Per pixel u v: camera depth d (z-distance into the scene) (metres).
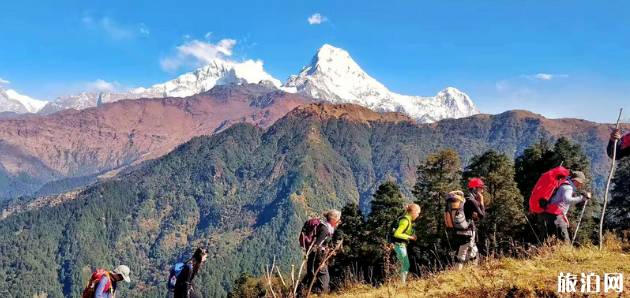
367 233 33.81
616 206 33.66
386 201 35.69
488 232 26.47
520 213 27.66
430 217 33.62
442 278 7.43
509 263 7.32
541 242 8.05
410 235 8.66
